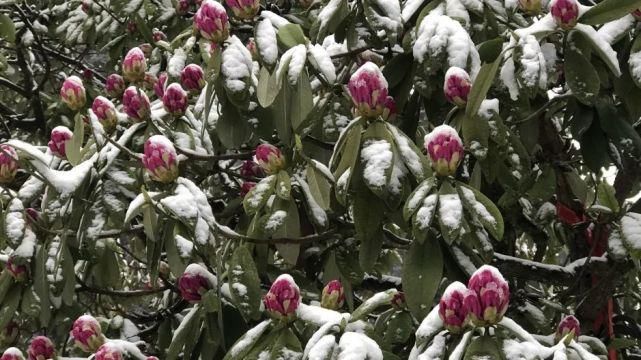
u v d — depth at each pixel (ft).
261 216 7.59
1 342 8.21
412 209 6.65
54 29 14.44
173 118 8.04
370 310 6.60
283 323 6.70
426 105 7.79
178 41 9.23
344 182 6.95
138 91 7.73
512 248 8.93
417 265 6.82
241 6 7.38
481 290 6.16
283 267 8.85
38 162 7.52
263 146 7.36
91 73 12.62
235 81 7.37
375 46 7.86
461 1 7.55
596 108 7.53
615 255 7.48
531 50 7.03
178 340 7.55
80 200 7.68
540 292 9.73
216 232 7.27
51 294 7.98
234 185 9.54
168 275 9.43
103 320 8.80
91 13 12.57
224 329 7.63
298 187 7.73
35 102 12.42
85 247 8.18
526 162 7.52
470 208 6.64
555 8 7.00
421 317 6.77
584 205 8.35
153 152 7.18
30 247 7.71
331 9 7.77
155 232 7.31
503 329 6.25
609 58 7.01
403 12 7.76
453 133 6.68
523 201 8.67
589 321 8.33
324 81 7.57
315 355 6.37
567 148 8.54
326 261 8.38
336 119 7.71
